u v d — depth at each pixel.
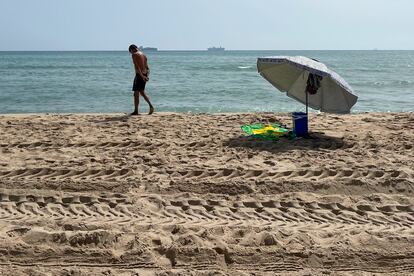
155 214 6.73
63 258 5.35
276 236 5.84
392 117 15.05
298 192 7.54
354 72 61.38
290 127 13.09
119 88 32.59
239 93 29.67
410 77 49.00
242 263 5.27
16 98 26.14
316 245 5.68
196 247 5.45
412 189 7.73
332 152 9.94
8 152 10.00
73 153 9.97
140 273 5.03
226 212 6.82
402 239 5.84
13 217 6.61
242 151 10.02
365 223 6.48
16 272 4.98
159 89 32.38
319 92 11.35
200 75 52.16
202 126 13.15
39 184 7.79
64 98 26.31
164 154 9.86
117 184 7.81
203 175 8.38
